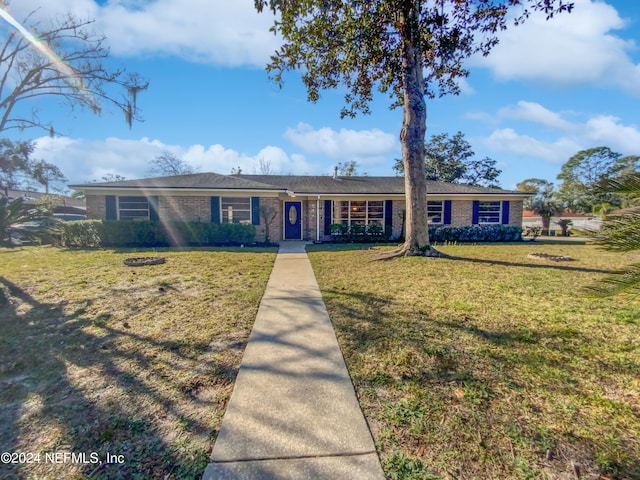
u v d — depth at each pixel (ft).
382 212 54.49
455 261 27.37
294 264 27.35
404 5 20.63
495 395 7.71
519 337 11.00
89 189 44.01
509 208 55.72
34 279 20.42
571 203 115.65
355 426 6.68
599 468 5.49
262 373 8.96
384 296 16.49
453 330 11.73
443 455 5.84
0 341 11.23
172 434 6.55
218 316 13.75
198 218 46.14
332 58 23.84
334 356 9.92
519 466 5.56
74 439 6.44
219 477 5.40
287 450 6.01
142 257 29.09
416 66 27.55
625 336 11.05
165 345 10.88
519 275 21.52
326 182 61.62
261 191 46.16
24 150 73.36
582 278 20.49
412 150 29.12
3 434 6.61
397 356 9.77
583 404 7.30
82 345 10.88
